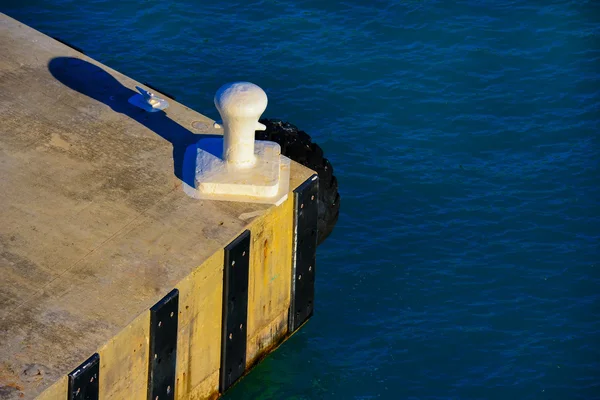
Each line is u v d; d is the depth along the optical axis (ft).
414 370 90.07
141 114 85.35
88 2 136.98
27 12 134.51
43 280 69.26
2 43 91.71
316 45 132.16
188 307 71.82
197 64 127.65
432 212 108.06
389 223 106.32
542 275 100.32
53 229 73.26
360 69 128.57
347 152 115.75
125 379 68.18
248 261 75.82
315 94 124.26
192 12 136.26
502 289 98.68
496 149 117.39
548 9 140.26
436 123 120.88
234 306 76.23
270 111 121.08
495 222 106.83
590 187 112.06
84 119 84.02
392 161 114.73
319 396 87.15
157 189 77.51
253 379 87.97
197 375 76.07
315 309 95.55
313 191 80.89
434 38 134.62
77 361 63.93
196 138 83.15
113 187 77.36
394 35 134.62
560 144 118.52
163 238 73.36
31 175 77.71
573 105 124.36
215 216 75.61
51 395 62.44
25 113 83.97
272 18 136.46
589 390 88.53
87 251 71.72
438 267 100.94
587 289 98.84
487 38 134.82
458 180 112.47
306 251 83.20
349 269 100.22
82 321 66.49
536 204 109.40
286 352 90.84
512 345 92.73
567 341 93.09
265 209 76.74
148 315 67.97
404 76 127.85
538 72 129.59
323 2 140.05
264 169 78.89
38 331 65.51
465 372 90.07
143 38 131.44
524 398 87.81
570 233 105.70
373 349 91.86
